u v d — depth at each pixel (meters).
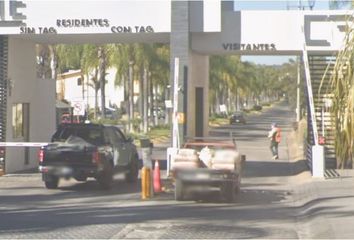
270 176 58.75
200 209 37.50
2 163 57.59
